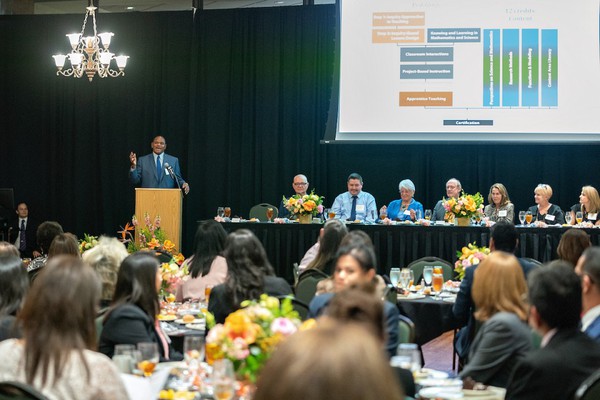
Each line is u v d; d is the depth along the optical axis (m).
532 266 5.81
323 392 1.12
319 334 1.17
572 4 10.77
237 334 3.03
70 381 2.64
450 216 9.41
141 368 3.33
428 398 3.35
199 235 5.89
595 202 9.78
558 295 3.04
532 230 8.95
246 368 3.03
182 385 3.50
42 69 12.86
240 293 4.60
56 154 12.93
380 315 2.64
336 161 12.11
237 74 12.28
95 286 2.74
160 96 12.54
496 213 10.02
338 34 11.05
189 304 5.73
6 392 2.56
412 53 10.93
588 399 2.87
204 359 3.80
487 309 3.91
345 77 11.04
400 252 9.08
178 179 11.30
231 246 4.70
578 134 10.75
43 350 2.64
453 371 6.64
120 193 12.74
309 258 7.32
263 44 12.19
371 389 1.12
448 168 11.85
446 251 9.03
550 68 10.78
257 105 12.21
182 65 12.45
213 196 12.40
